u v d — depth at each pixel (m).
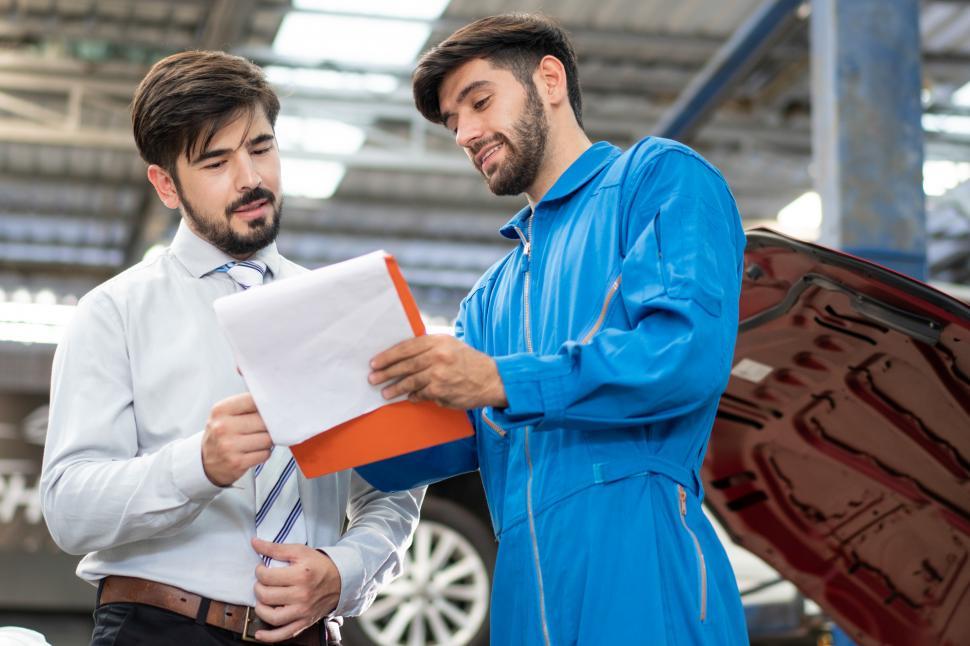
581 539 1.70
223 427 1.64
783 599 4.07
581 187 1.89
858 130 4.25
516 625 1.77
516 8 7.92
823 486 2.46
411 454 1.98
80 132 9.02
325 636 1.89
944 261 12.52
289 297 1.55
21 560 5.80
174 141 1.83
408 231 12.05
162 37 8.55
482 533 4.89
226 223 1.85
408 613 4.80
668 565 1.67
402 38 8.23
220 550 1.77
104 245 12.43
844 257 1.91
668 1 8.00
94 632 1.78
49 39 8.60
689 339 1.62
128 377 1.83
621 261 1.77
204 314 1.87
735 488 2.57
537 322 1.88
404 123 9.66
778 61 8.91
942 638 2.51
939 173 10.41
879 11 4.32
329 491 1.91
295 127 9.45
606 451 1.72
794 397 2.31
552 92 1.94
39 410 5.97
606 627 1.65
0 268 12.88
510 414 1.62
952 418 2.13
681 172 1.78
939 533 2.38
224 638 1.74
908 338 1.98
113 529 1.70
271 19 8.05
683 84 9.21
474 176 9.62
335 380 1.59
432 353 1.58
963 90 9.27
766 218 11.67
